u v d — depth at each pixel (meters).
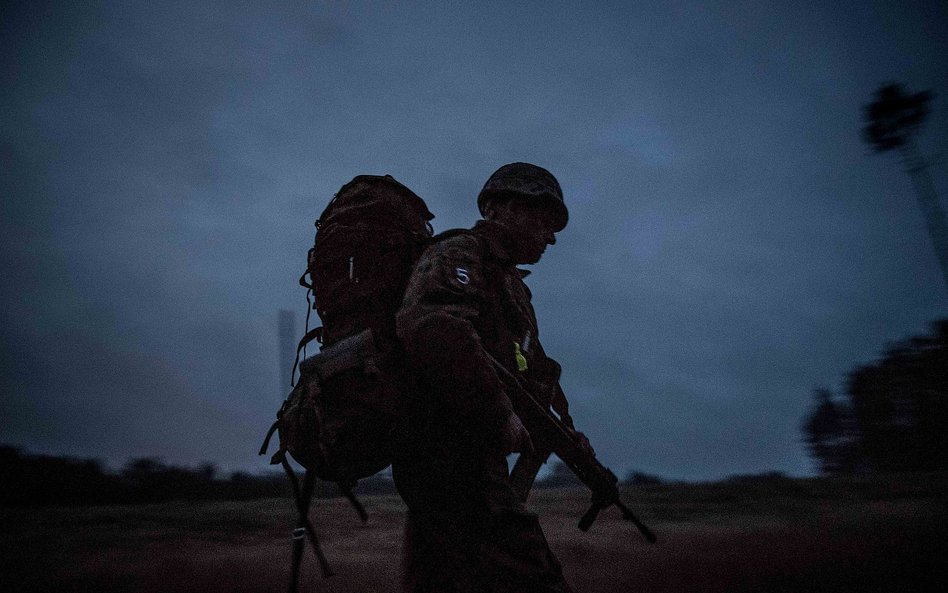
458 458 1.77
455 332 1.61
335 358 1.74
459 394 1.63
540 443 2.00
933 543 2.68
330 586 2.87
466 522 1.75
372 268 1.80
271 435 1.87
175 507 5.24
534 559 1.73
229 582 2.97
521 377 1.94
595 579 2.79
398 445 1.79
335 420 1.70
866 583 2.35
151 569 3.19
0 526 4.34
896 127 11.89
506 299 1.94
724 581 2.55
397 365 1.76
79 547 3.73
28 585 2.97
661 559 2.93
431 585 1.78
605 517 4.69
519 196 1.98
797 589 2.35
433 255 1.72
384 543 3.82
